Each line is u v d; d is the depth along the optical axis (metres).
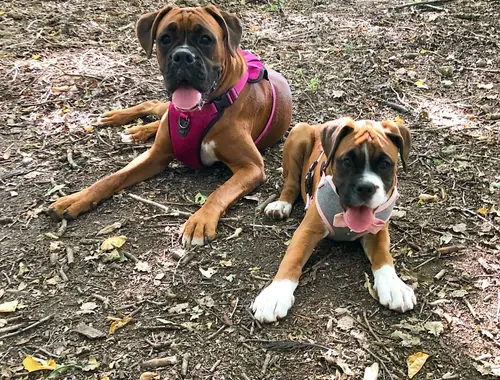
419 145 1.36
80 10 2.13
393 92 1.60
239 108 1.20
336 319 0.88
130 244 1.04
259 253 1.02
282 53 1.85
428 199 1.17
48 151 1.33
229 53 1.19
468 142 1.37
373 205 0.88
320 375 0.79
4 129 1.41
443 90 1.61
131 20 2.07
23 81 1.61
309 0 2.32
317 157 1.08
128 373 0.79
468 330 0.85
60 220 1.10
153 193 1.19
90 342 0.84
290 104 1.38
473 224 1.09
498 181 1.22
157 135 1.24
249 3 2.28
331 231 0.96
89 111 1.50
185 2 2.25
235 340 0.84
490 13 2.08
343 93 1.58
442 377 0.78
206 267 0.99
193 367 0.80
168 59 1.12
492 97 1.56
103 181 1.16
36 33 1.92
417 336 0.84
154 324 0.87
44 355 0.82
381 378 0.78
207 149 1.20
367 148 0.89
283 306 0.87
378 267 0.93
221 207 1.10
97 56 1.78
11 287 0.95
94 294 0.93
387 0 2.30
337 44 1.91
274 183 1.24
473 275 0.96
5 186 1.21
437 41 1.89
